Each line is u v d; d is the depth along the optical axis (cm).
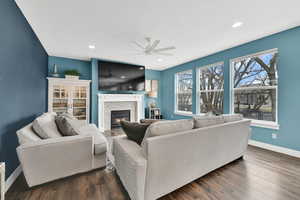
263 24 238
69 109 410
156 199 141
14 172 178
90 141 186
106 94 456
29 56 239
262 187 162
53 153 163
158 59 455
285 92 257
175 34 275
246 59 328
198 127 177
